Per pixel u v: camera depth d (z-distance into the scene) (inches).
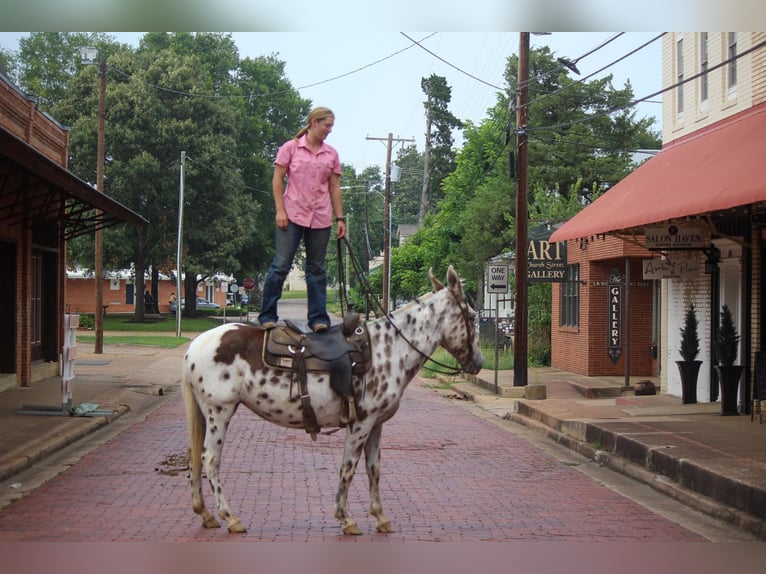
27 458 477.7
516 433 667.4
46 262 984.9
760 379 602.5
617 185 835.4
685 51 807.1
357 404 324.5
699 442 505.7
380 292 2709.2
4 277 845.2
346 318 329.1
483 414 798.5
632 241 737.6
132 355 1358.3
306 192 336.8
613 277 1040.2
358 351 325.7
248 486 429.4
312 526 346.6
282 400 321.4
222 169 2306.8
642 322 1049.5
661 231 719.7
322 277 340.2
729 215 666.8
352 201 4421.8
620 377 1037.2
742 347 671.1
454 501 407.5
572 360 1118.4
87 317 2170.3
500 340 1403.8
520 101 935.7
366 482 446.6
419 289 2245.3
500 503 406.3
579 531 353.4
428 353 342.6
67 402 665.0
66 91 2342.5
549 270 1019.9
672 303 831.1
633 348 1050.7
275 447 554.9
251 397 323.0
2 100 821.9
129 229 2235.5
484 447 589.0
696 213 539.5
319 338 327.0
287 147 337.7
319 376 321.4
